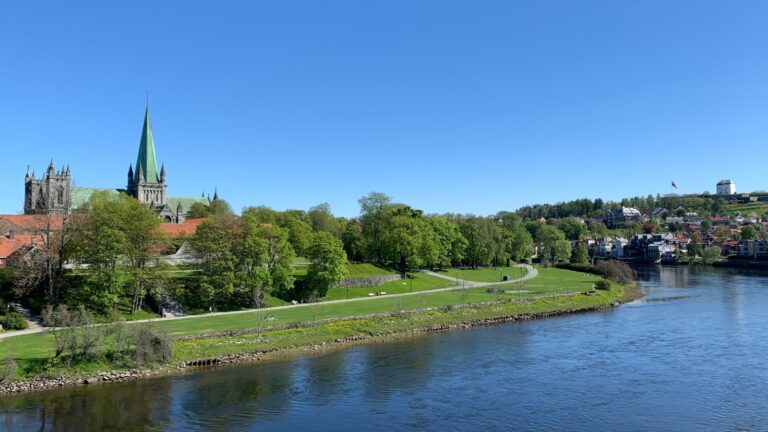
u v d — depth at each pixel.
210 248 103.56
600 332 91.25
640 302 129.88
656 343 81.31
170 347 68.62
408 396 57.28
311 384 61.44
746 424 48.84
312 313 98.50
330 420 50.44
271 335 81.62
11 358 60.50
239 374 65.44
